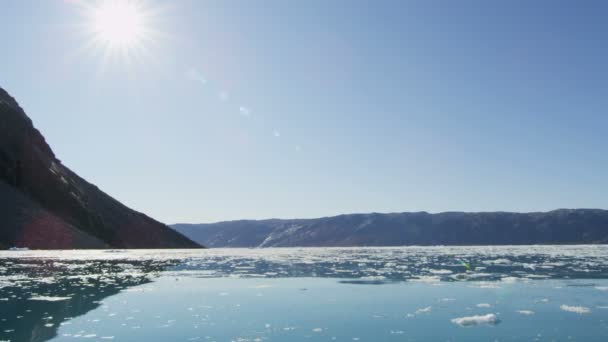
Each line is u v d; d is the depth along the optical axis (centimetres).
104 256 4250
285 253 6981
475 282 1997
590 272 2531
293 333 986
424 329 1026
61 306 1313
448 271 2692
